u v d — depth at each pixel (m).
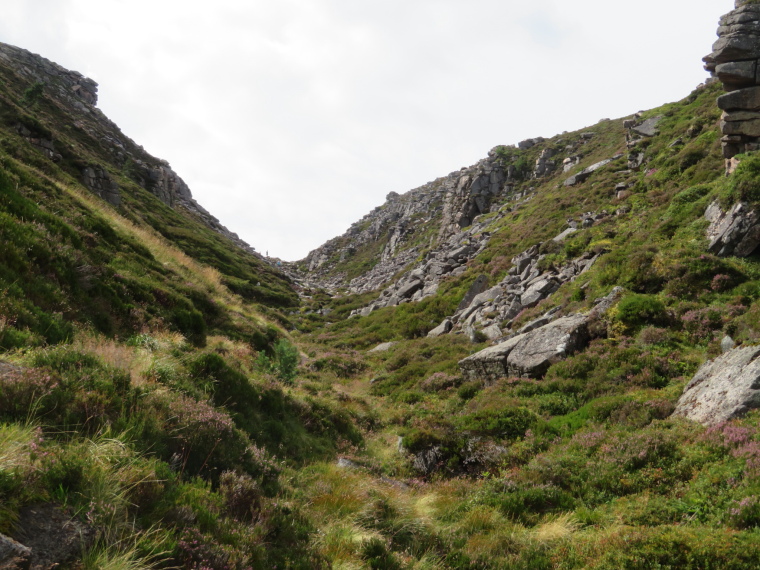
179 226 68.50
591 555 6.93
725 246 20.48
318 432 13.62
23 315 8.29
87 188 38.53
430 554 7.52
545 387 16.84
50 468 4.17
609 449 10.65
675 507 7.88
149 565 3.88
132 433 6.07
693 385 12.37
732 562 5.76
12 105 40.78
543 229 42.59
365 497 9.01
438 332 35.00
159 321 15.04
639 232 27.45
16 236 11.19
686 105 56.38
